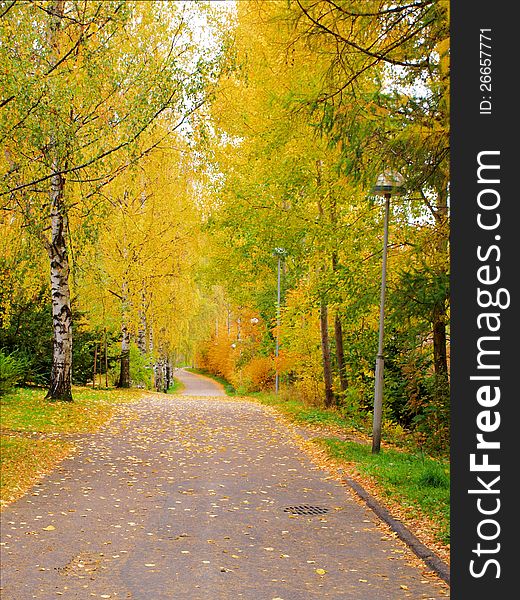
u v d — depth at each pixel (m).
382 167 7.61
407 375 13.98
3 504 8.70
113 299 28.22
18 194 12.48
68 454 12.38
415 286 11.36
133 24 15.26
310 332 24.14
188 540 7.33
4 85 10.40
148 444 13.95
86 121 12.71
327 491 9.97
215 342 67.56
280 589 5.84
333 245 15.13
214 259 30.50
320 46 6.86
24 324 23.30
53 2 12.04
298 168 16.44
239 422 18.22
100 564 6.48
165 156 24.09
